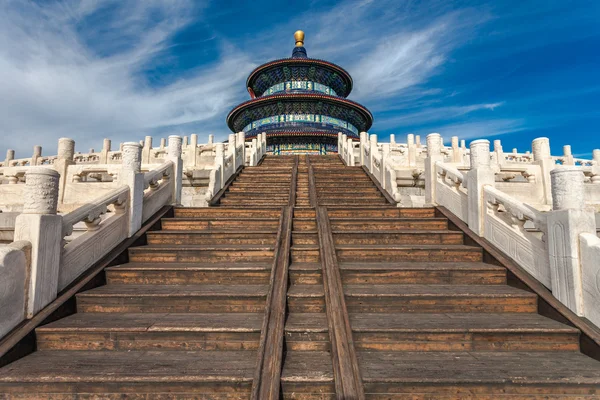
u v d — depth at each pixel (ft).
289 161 57.62
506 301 15.34
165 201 26.96
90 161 52.31
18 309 13.05
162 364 11.68
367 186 36.55
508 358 12.12
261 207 27.22
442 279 17.74
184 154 46.85
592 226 13.99
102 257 18.45
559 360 11.95
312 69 118.42
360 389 9.89
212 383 10.66
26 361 11.89
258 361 10.87
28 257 13.66
